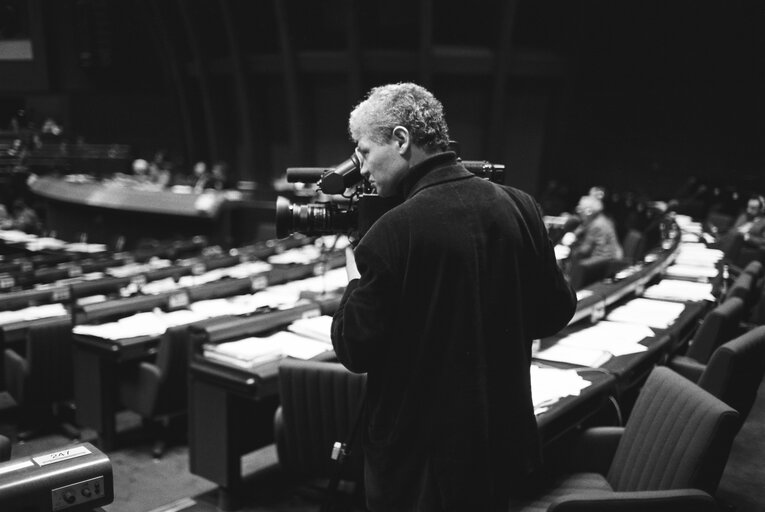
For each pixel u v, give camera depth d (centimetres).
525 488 247
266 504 333
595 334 347
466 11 1631
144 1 2000
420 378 154
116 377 400
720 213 1260
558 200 1453
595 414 290
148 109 2270
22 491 163
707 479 204
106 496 176
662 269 531
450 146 182
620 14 1636
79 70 2206
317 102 1769
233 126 2031
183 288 446
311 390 276
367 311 150
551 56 1666
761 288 538
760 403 465
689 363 344
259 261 650
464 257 151
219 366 315
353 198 191
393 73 1648
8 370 426
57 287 507
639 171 1678
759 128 1491
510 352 158
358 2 1573
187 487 356
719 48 1536
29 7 2117
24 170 1798
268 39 1842
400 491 158
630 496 190
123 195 1219
